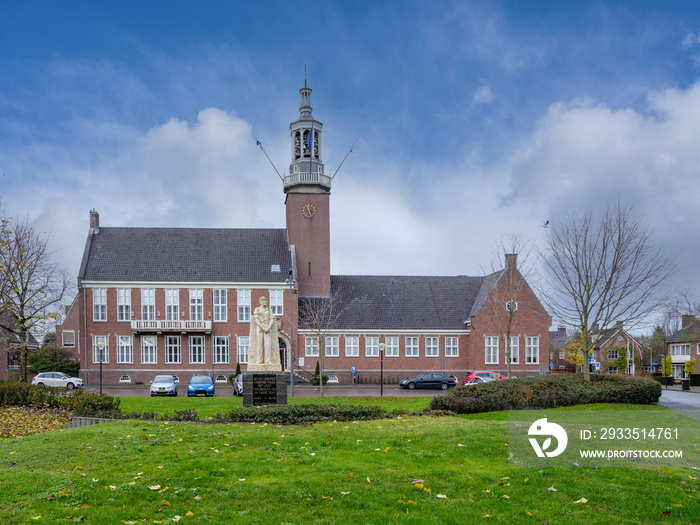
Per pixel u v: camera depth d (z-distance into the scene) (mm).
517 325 51406
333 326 52375
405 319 53844
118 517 8625
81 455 11891
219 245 54000
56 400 22469
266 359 23531
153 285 50438
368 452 12367
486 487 10047
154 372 49719
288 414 16969
